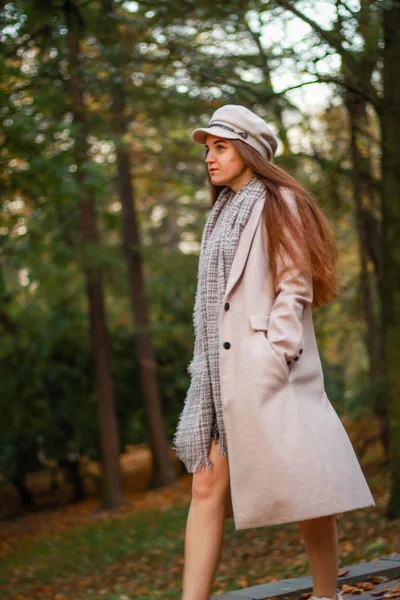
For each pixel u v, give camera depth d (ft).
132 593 29.73
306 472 9.12
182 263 63.21
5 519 60.70
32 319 65.62
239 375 9.29
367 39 28.86
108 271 61.57
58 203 45.78
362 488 9.48
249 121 9.96
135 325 64.34
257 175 9.98
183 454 9.86
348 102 34.83
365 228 44.09
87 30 34.65
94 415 65.16
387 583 13.15
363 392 44.57
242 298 9.45
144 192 68.90
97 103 47.14
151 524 47.96
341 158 36.68
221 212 10.18
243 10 32.19
